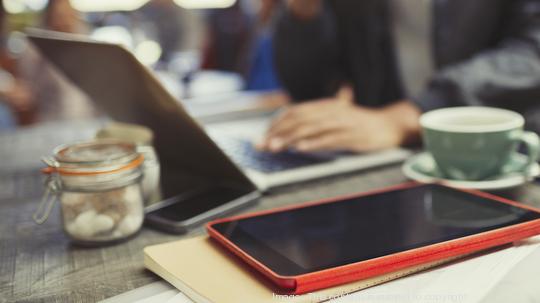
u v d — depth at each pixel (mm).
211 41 3025
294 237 372
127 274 383
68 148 453
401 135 774
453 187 468
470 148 512
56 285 370
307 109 793
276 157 686
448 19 943
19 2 1853
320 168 628
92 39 487
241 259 361
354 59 1113
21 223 507
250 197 535
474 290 317
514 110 732
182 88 2051
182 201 531
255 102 1281
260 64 2117
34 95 1617
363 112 813
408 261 334
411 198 452
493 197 428
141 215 462
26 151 802
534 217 380
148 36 2664
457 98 748
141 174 457
